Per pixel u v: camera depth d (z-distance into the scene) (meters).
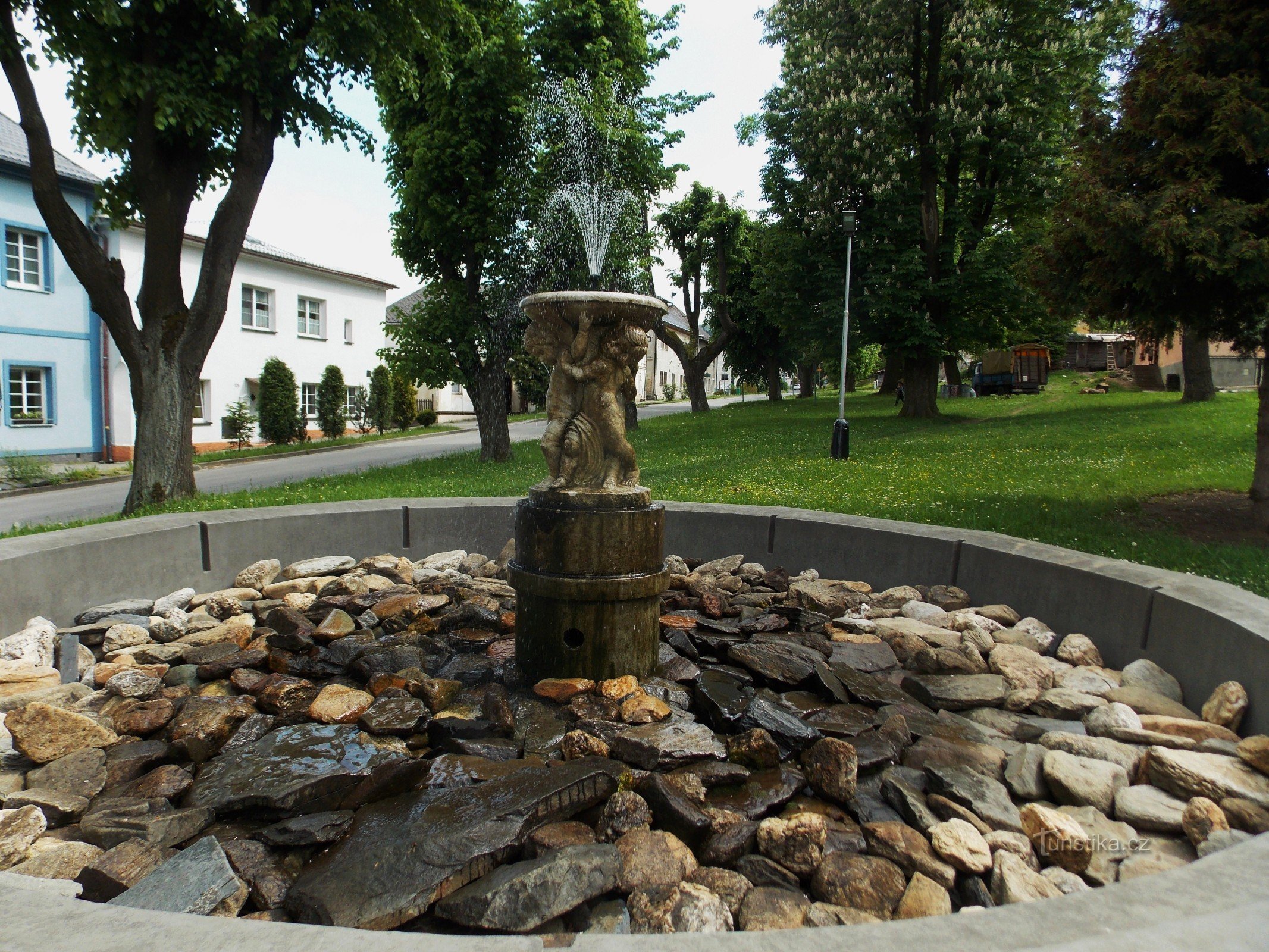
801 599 5.44
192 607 5.75
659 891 2.44
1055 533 6.95
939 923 1.42
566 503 4.11
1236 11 6.70
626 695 3.94
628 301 4.08
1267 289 6.90
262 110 11.42
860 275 20.45
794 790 3.15
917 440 16.36
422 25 12.25
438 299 17.05
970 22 19.61
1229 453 11.85
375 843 2.69
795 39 22.47
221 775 3.18
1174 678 4.03
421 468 16.08
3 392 20.66
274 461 22.03
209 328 11.88
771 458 14.60
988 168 21.66
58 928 1.41
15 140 21.72
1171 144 6.89
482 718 3.70
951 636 4.76
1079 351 43.66
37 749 3.27
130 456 23.66
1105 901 1.50
